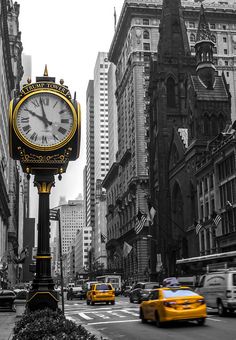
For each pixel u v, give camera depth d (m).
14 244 145.62
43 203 13.70
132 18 137.88
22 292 55.22
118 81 159.38
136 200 125.44
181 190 85.00
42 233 13.52
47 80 14.60
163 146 96.56
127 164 141.12
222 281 26.03
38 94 14.20
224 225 62.59
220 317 25.47
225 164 63.22
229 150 61.09
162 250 92.00
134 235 122.88
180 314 20.72
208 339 16.78
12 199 136.50
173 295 21.44
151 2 137.75
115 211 158.88
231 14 143.88
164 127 97.69
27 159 13.85
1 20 88.62
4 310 34.44
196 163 77.12
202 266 42.97
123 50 151.00
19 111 14.06
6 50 104.19
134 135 131.50
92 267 183.62
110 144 191.88
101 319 26.86
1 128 92.56
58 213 16.61
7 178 117.38
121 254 140.12
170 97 100.38
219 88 83.81
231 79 139.75
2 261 93.38
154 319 22.02
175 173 89.56
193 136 82.06
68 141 14.01
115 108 185.38
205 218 70.06
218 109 81.44
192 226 76.56
